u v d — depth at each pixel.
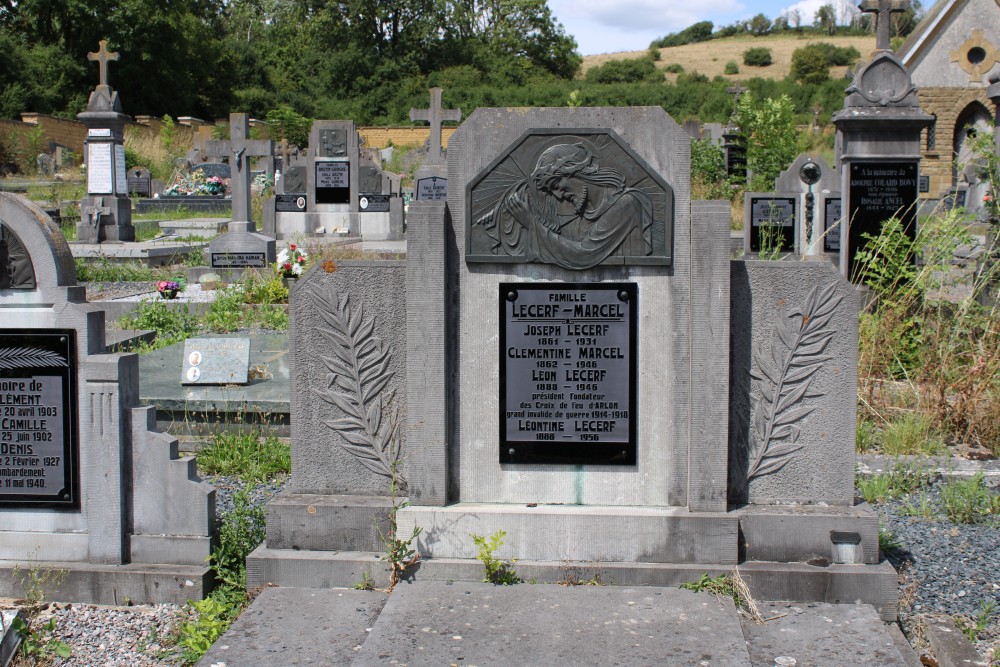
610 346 4.95
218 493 6.42
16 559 5.08
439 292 4.89
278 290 14.70
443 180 24.30
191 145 52.22
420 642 4.16
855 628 4.39
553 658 4.02
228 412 7.52
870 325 8.97
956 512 6.05
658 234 4.88
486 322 5.00
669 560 4.83
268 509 5.05
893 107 11.18
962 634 4.46
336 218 24.28
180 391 7.91
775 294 4.98
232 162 20.62
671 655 4.04
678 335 4.90
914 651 4.35
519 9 78.19
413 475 4.98
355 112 68.94
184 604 4.91
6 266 4.91
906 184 11.30
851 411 4.99
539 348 4.98
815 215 17.61
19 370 4.98
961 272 11.51
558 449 5.01
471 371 5.02
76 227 23.94
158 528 5.05
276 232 24.38
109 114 23.42
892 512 6.17
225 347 8.23
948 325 9.01
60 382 4.98
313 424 5.23
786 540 4.84
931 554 5.46
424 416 4.95
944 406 7.72
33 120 48.78
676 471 4.95
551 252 4.91
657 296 4.91
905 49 34.22
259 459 7.06
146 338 11.01
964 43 33.56
